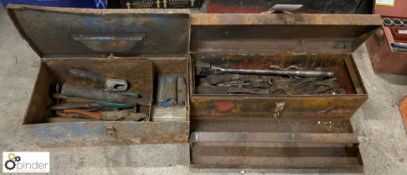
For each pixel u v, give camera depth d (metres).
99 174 1.43
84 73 1.54
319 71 1.65
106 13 1.19
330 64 1.65
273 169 1.47
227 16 1.31
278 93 1.54
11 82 1.69
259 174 1.45
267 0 1.68
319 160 1.46
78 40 1.32
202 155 1.46
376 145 1.57
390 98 1.75
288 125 1.59
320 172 1.47
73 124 1.24
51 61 1.46
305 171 1.47
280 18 1.32
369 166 1.50
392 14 1.90
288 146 1.50
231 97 1.37
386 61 1.77
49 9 1.16
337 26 1.38
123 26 1.28
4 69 1.74
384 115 1.68
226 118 1.58
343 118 1.60
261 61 1.63
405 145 1.58
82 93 1.52
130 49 1.45
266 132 1.49
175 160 1.48
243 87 1.57
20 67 1.76
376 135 1.61
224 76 1.62
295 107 1.47
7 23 1.96
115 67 1.55
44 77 1.45
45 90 1.46
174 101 1.51
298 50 1.58
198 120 1.58
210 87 1.54
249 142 1.45
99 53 1.49
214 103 1.41
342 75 1.62
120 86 1.61
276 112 1.48
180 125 1.30
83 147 1.49
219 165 1.42
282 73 1.63
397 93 1.77
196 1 1.97
